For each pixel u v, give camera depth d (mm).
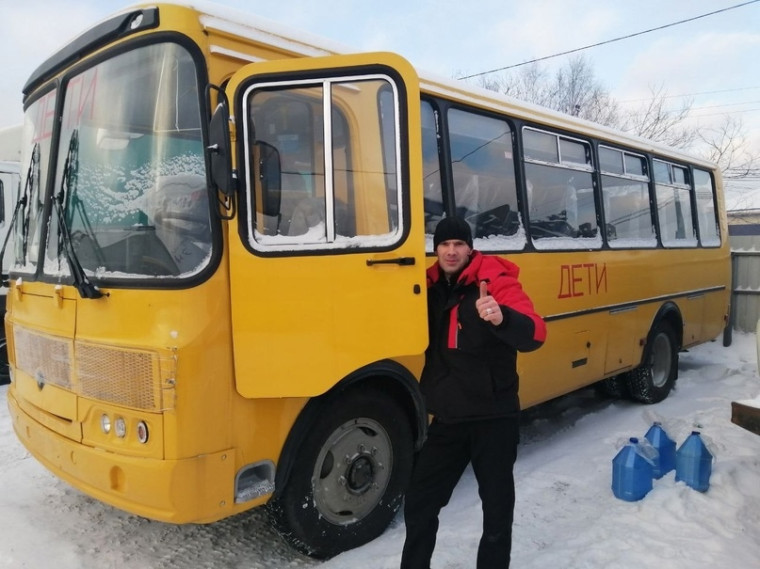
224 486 3045
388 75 3066
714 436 5492
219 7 3254
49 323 3561
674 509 3994
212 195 2990
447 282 3018
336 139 3258
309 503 3479
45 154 3951
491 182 4809
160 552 3734
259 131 3105
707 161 8594
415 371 3879
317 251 3105
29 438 3801
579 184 5832
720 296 8711
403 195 3070
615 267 6152
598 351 5906
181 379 2887
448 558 3510
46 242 3715
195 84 3100
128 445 3020
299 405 3373
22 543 3740
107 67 3406
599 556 3465
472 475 4953
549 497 4418
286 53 3488
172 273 2984
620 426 6191
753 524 3873
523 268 4895
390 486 3914
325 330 3115
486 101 4770
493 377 2824
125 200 3207
